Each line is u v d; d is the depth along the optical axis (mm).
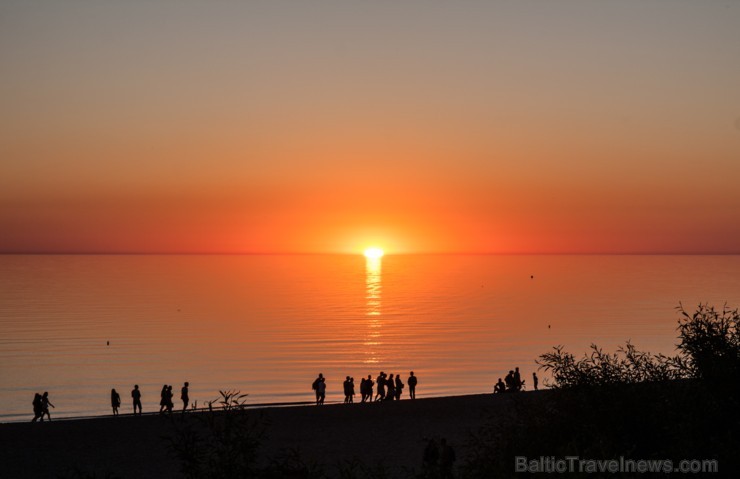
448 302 173875
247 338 104562
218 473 10703
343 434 28422
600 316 138000
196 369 77938
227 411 11227
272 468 11156
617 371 14742
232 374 74312
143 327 119375
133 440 27578
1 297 189750
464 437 27156
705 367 13945
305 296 195750
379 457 24781
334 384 67562
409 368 77062
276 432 28641
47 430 29141
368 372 74688
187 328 117688
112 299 183750
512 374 38594
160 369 78250
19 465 24469
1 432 28797
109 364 82125
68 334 110062
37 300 179500
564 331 112750
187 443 11078
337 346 95125
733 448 12125
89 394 64312
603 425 13695
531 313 144375
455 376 71625
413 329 115125
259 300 180875
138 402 35969
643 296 196250
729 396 13492
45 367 80188
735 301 173750
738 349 14094
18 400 61625
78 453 25953
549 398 14758
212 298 188000
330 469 23109
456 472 15797
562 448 11969
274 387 66250
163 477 22953
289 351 90875
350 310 151375
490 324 122750
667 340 100125
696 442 12641
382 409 32719
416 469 22891
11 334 110250
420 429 28969
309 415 31594
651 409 13586
